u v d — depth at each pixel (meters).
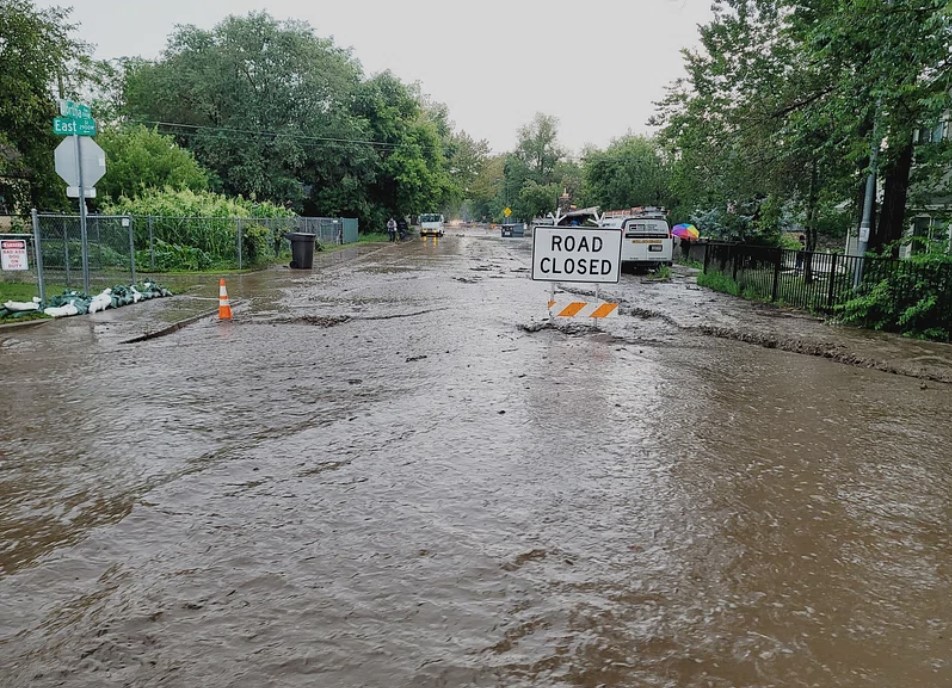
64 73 21.72
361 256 34.28
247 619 3.31
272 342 10.70
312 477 5.16
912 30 11.40
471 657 3.05
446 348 10.29
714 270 22.53
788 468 5.59
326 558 3.93
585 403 7.40
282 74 47.56
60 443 5.89
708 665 3.04
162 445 5.85
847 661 3.10
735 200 22.11
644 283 22.80
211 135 46.47
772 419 7.03
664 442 6.16
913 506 4.88
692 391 8.12
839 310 14.85
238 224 24.03
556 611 3.43
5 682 2.84
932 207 19.80
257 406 7.07
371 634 3.20
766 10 17.59
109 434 6.13
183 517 4.45
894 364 9.95
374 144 57.72
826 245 29.03
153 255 22.28
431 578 3.72
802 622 3.41
